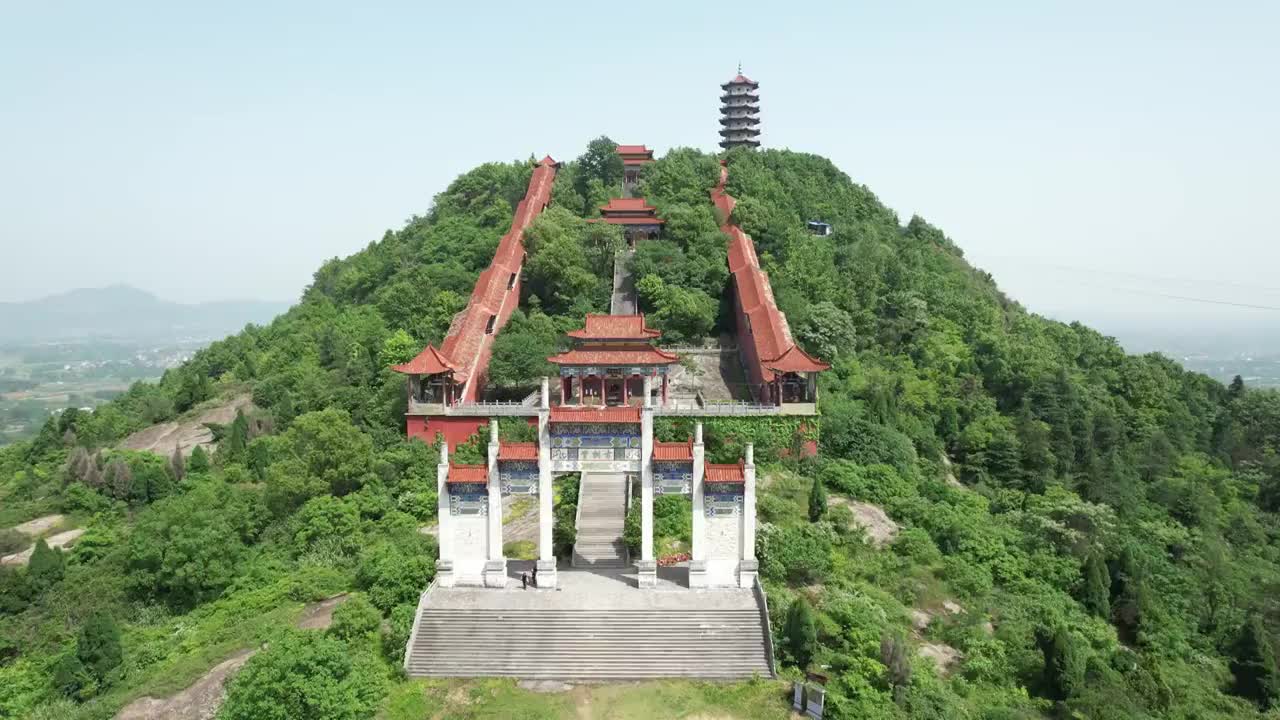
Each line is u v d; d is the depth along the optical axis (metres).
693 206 133.25
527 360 88.50
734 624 50.03
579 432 54.75
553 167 156.50
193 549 60.84
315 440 72.12
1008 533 69.94
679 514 65.06
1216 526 85.31
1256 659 58.94
